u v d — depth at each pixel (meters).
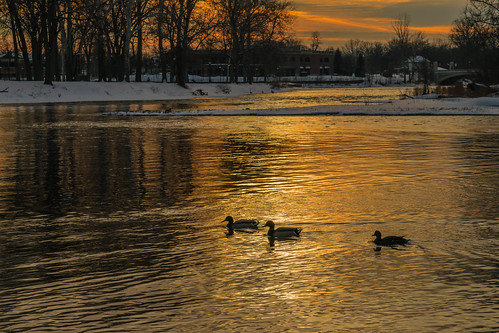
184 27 104.25
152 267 12.84
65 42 96.25
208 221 16.83
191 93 106.19
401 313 10.34
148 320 10.15
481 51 90.12
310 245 14.34
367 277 12.08
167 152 31.25
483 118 52.25
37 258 13.56
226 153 30.72
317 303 10.81
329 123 48.41
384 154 29.84
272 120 52.12
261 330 9.76
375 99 93.19
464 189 21.05
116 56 102.94
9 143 35.78
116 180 23.28
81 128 45.31
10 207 18.89
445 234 15.24
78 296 11.22
